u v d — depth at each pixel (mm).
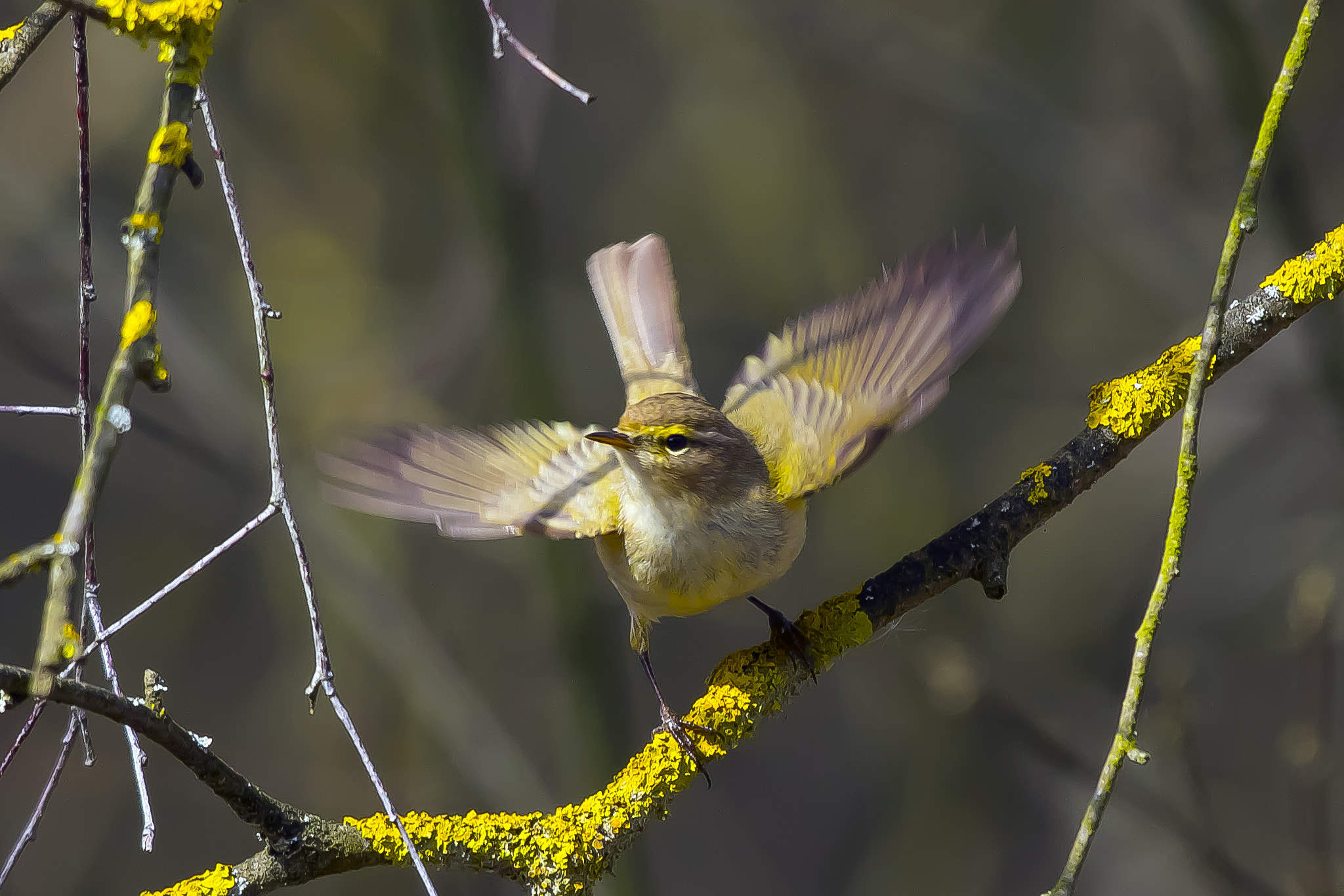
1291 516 12508
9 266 12852
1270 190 9977
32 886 12289
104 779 12828
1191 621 12711
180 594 13539
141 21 4453
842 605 5672
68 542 3494
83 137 4250
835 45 12492
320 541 12047
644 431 5609
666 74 14984
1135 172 12375
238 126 13375
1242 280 11492
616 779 5109
